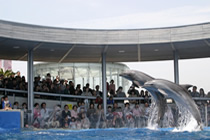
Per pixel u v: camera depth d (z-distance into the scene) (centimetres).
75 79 1791
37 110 1241
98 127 1316
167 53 1596
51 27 1335
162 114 1148
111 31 1395
